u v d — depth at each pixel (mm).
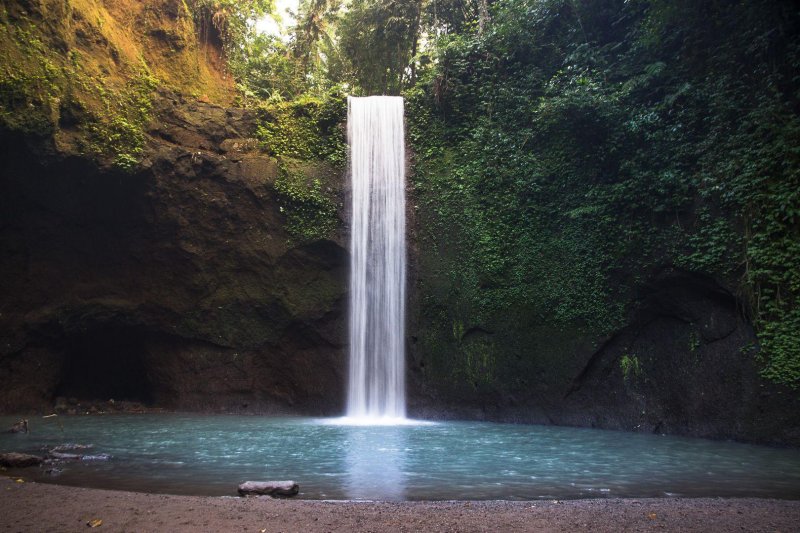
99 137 14938
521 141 16031
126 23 17688
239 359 16750
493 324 14953
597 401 13500
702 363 12078
